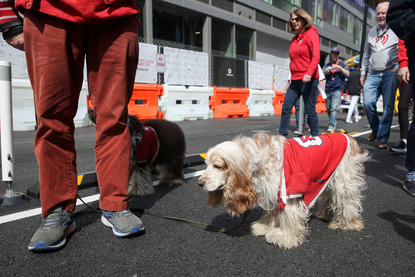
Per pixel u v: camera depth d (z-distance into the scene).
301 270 1.91
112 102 2.27
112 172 2.32
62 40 2.07
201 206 3.00
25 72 7.11
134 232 2.28
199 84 10.46
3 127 2.88
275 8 19.53
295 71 5.34
